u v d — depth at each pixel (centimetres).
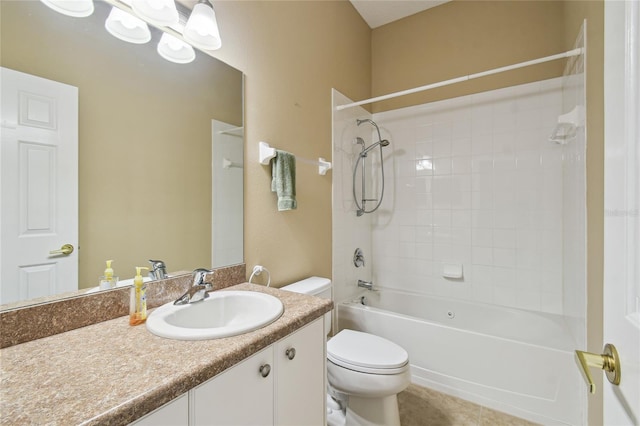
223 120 137
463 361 178
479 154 231
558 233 204
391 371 133
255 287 133
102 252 96
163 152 114
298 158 182
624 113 44
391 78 271
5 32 78
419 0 243
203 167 129
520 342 163
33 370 63
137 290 91
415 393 183
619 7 46
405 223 264
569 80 183
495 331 216
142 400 54
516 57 218
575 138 165
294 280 180
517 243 218
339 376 140
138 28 107
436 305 241
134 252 104
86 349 73
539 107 210
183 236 121
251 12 152
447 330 183
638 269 41
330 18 219
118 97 101
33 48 83
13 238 78
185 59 122
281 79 171
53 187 86
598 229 125
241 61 146
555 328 195
